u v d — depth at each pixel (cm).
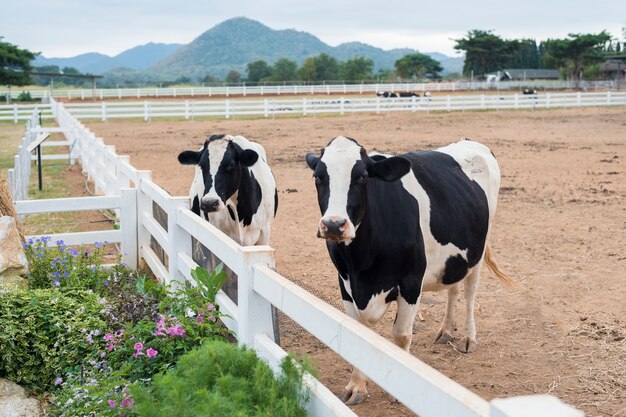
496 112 4009
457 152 644
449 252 565
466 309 643
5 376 543
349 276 511
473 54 10844
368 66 11619
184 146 2472
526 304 761
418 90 6284
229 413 332
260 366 365
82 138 1928
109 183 1263
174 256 657
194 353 398
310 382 360
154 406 373
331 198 472
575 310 737
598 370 587
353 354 304
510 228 1144
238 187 762
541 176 1722
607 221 1184
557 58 9762
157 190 738
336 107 3862
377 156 564
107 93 5219
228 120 3681
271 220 859
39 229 1145
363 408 524
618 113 3862
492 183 655
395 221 507
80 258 748
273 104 4072
